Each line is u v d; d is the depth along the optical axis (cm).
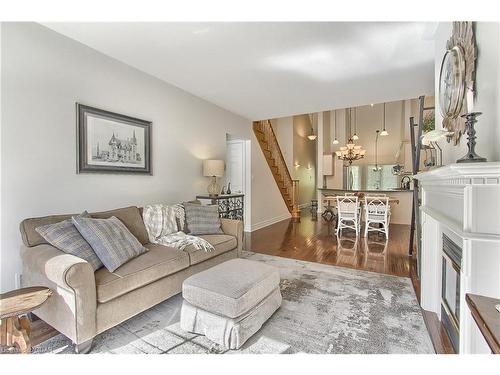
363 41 257
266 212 666
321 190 798
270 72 335
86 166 277
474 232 123
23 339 158
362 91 403
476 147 158
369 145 955
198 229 328
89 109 279
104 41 265
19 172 227
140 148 338
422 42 258
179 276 247
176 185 397
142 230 278
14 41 222
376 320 216
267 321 214
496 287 120
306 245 464
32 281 196
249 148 594
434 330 202
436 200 208
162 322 214
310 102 462
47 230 197
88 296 173
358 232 530
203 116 450
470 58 161
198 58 298
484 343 122
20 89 227
